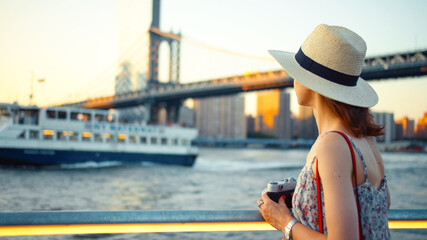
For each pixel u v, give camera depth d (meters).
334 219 1.17
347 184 1.20
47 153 33.84
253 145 173.38
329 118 1.38
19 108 33.31
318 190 1.27
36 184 24.91
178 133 41.28
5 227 1.37
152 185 27.41
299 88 1.47
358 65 1.35
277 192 1.46
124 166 37.84
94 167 36.09
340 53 1.33
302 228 1.30
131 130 38.44
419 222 1.76
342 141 1.24
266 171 43.69
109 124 37.19
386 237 1.31
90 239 6.73
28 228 1.40
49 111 34.47
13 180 26.30
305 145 164.50
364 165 1.25
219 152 130.62
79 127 35.56
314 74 1.37
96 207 18.23
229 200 21.53
